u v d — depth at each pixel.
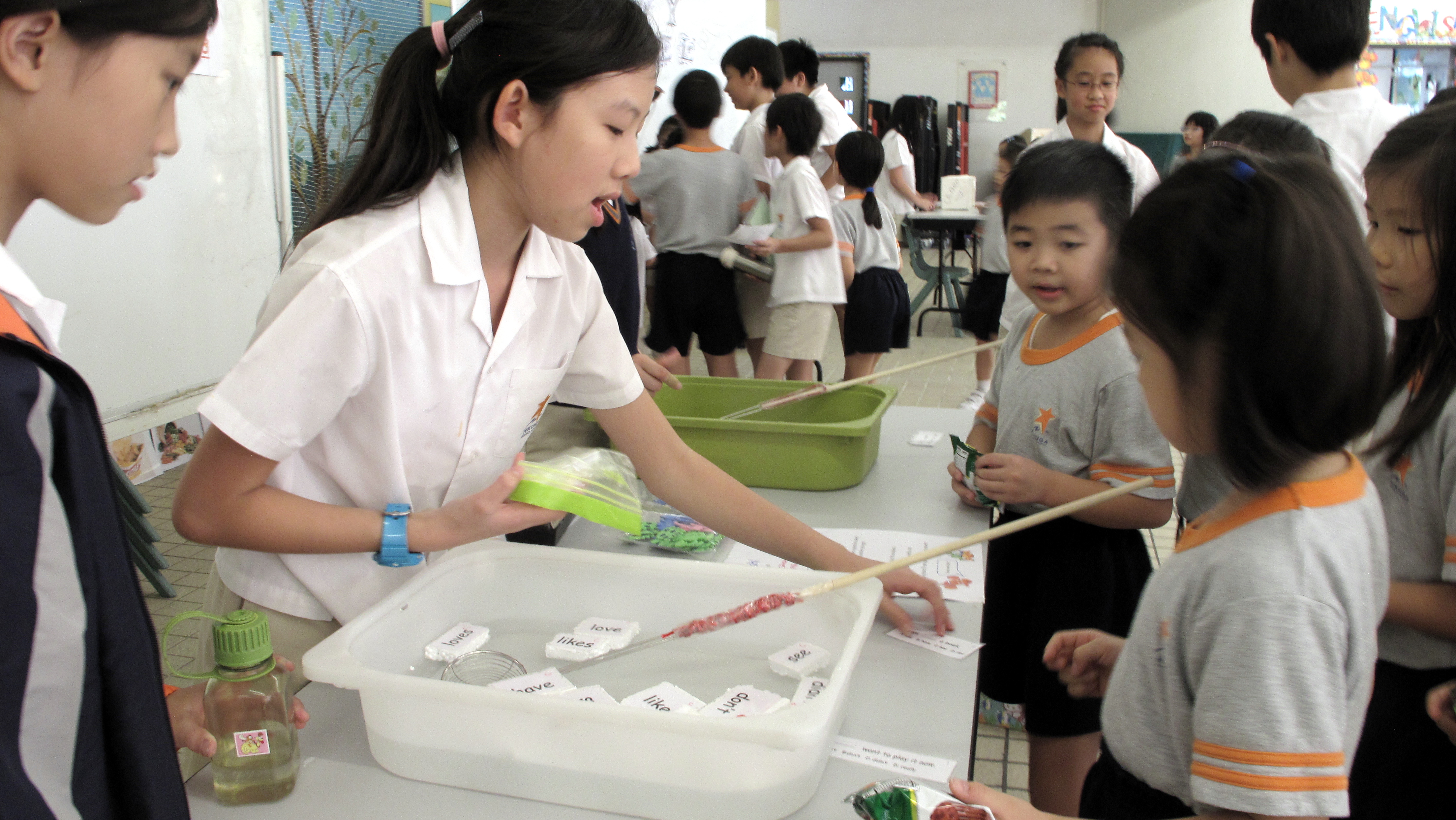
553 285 1.09
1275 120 1.74
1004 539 1.52
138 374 2.70
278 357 0.90
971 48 10.50
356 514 0.96
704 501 1.23
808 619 1.04
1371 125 2.06
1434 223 1.01
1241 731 0.67
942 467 1.78
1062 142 1.39
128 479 2.89
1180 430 0.74
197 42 0.66
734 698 0.91
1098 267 1.35
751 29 5.63
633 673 1.02
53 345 0.64
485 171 0.99
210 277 2.90
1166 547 3.14
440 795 0.86
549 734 0.83
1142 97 10.07
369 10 4.71
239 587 1.10
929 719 0.96
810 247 3.68
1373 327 0.67
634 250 2.55
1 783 0.53
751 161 4.38
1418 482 1.04
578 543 1.44
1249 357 0.67
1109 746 0.86
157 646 0.65
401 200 0.97
